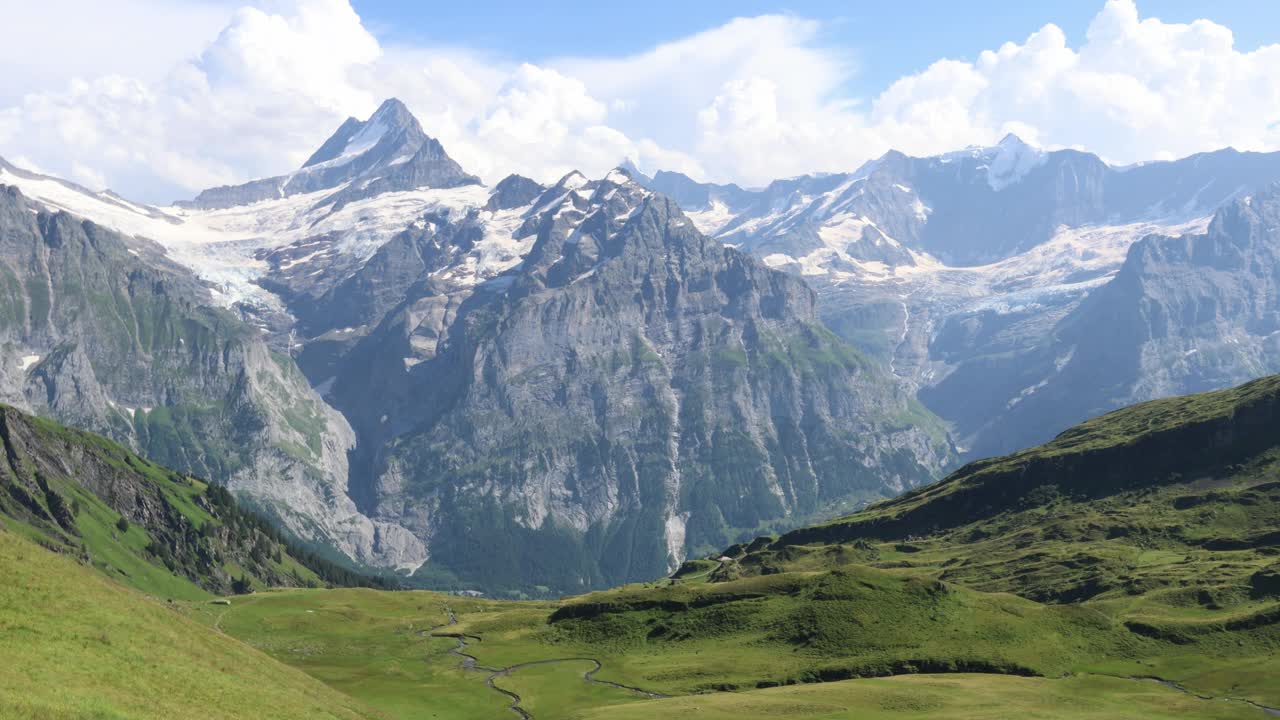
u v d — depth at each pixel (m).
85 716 93.38
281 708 120.31
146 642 118.38
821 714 184.12
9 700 89.94
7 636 103.19
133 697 102.50
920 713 184.62
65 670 101.25
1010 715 181.88
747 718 181.88
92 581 127.44
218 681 118.19
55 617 112.12
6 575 115.25
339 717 129.38
